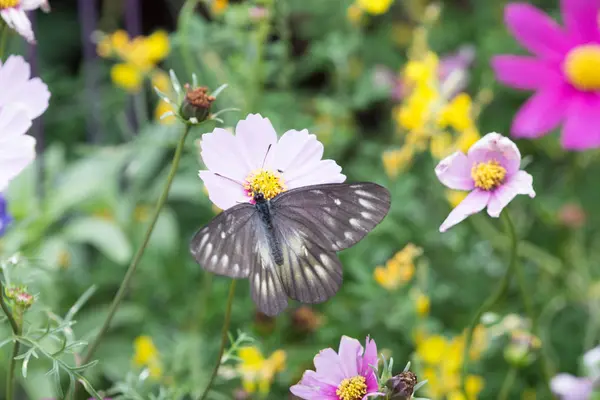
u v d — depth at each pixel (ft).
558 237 4.19
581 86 3.69
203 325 3.62
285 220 2.45
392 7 5.26
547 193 4.50
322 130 4.01
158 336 3.66
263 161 2.56
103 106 4.82
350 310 3.64
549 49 3.76
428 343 3.21
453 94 4.39
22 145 2.47
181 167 4.09
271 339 3.28
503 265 4.06
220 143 2.55
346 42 4.27
